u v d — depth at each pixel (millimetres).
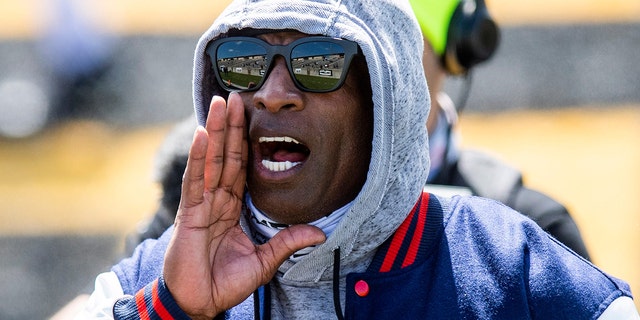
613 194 11859
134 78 15977
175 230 3307
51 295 11477
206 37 3443
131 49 16047
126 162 14547
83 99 15930
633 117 14047
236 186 3389
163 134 15406
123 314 3314
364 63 3352
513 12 16031
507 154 13023
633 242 10742
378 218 3412
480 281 3354
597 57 14477
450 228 3512
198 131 3215
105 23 16297
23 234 11898
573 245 4773
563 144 13336
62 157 14953
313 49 3260
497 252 3410
